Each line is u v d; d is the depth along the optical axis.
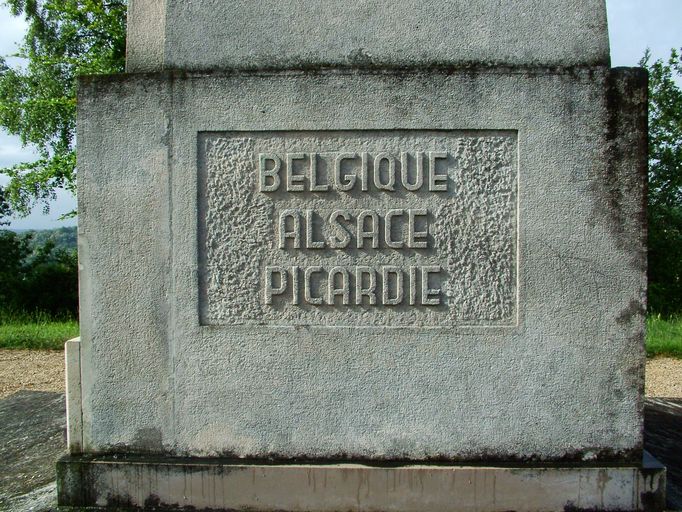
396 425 2.90
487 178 2.88
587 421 2.87
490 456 2.89
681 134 15.17
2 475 3.40
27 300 15.75
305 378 2.91
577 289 2.86
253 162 2.91
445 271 2.91
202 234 2.93
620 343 2.86
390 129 2.87
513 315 2.90
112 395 2.94
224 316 2.93
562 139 2.84
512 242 2.89
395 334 2.89
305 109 2.87
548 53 2.86
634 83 2.81
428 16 2.88
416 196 2.91
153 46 3.00
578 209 2.85
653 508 2.81
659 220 14.75
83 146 2.90
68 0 14.81
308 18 2.88
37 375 6.81
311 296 2.92
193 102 2.88
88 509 2.89
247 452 2.92
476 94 2.85
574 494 2.81
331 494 2.84
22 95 16.56
